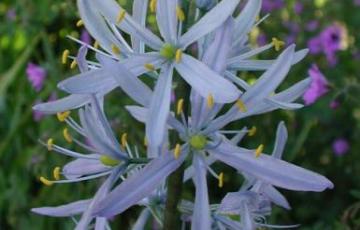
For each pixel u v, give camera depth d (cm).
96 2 26
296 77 62
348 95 48
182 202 28
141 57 25
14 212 54
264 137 57
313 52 63
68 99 27
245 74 55
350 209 45
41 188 55
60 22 63
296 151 55
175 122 26
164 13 26
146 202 29
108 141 26
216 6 25
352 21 71
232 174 56
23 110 63
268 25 67
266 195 29
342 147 59
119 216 50
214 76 24
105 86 25
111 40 26
